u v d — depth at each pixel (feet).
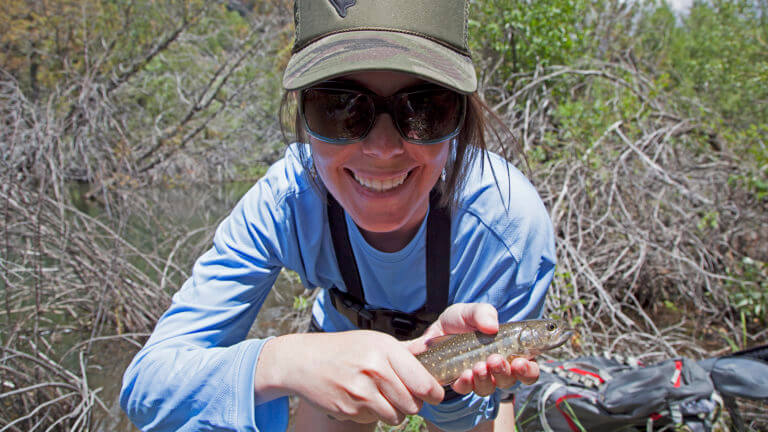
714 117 6.91
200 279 2.20
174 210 8.79
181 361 1.95
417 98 1.79
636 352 4.39
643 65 9.37
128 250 6.43
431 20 1.77
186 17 11.28
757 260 5.60
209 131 11.84
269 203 2.22
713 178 6.08
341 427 2.58
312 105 1.84
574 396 3.22
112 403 3.92
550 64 7.47
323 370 1.75
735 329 4.65
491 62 7.91
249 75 11.14
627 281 5.54
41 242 4.96
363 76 1.77
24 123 6.72
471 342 2.12
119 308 5.12
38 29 9.69
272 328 5.08
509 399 2.61
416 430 3.29
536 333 2.10
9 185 4.96
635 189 5.73
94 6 10.51
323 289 2.69
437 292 2.27
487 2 7.84
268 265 2.28
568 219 5.19
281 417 1.96
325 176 1.96
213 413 1.87
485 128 2.21
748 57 10.01
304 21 1.84
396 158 1.84
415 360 1.72
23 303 5.18
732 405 3.12
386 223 1.98
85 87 7.41
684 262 5.37
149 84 11.31
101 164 6.77
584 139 5.96
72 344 4.80
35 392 3.76
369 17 1.75
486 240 2.18
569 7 7.39
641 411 3.04
